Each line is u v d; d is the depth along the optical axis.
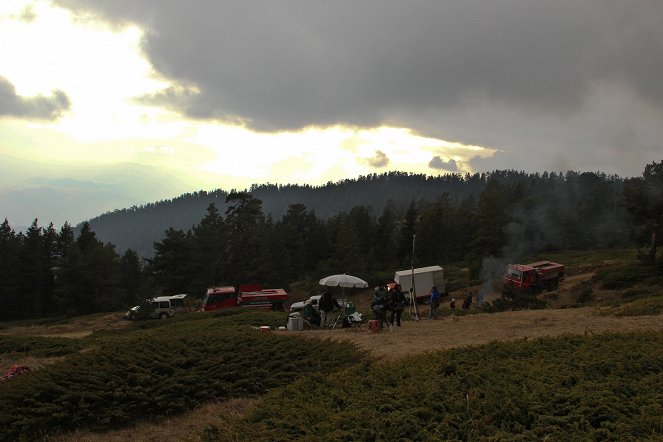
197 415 10.10
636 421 5.96
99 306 73.19
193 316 39.19
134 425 9.83
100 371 11.01
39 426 9.50
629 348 9.45
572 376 7.70
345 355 12.62
